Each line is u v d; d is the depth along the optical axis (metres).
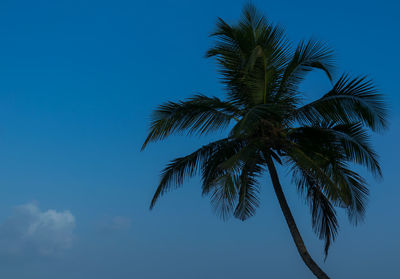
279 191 12.51
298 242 12.14
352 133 11.87
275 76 11.88
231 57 11.79
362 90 10.92
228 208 13.16
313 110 11.81
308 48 11.54
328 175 12.05
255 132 12.00
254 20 11.70
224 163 10.56
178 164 12.88
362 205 12.29
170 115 11.91
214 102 12.01
